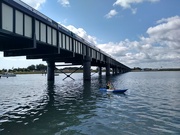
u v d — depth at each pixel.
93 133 11.38
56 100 24.75
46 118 15.27
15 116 16.25
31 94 32.12
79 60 62.09
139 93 30.62
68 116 15.69
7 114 17.06
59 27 33.88
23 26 23.28
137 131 11.63
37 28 26.83
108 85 34.53
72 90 36.47
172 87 41.06
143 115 15.63
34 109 19.11
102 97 26.27
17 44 27.30
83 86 44.31
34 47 25.36
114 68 154.38
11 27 21.17
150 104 20.67
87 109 18.30
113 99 24.33
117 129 12.03
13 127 13.06
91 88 39.06
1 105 21.78
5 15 20.22
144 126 12.62
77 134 11.27
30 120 14.80
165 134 11.11
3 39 25.27
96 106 19.72
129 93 30.66
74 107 19.50
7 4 20.30
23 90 39.38
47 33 29.81
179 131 11.61
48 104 21.84
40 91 36.66
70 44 41.69
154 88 38.91
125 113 16.39
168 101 22.70
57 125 13.20
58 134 11.34
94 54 65.75
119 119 14.41
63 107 19.72
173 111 17.14
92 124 13.20
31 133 11.72
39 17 26.39
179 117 14.92
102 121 13.91
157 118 14.66
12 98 27.64
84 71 58.25
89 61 58.00
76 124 13.31
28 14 23.94
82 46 51.50
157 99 24.27
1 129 12.66
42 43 28.27
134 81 61.75
